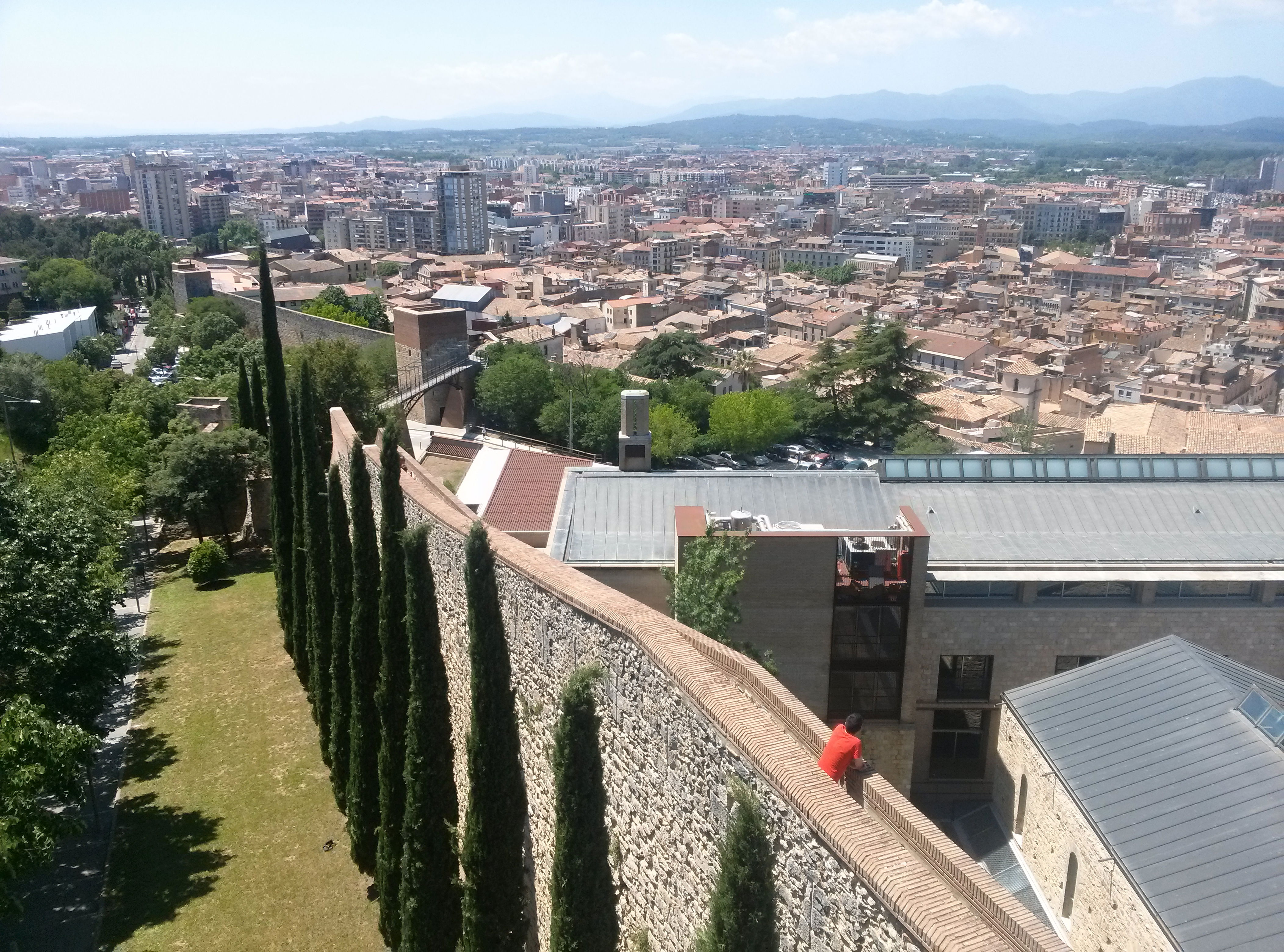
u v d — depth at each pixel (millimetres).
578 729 18188
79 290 184250
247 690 48719
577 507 38938
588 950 18594
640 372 139875
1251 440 92625
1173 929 19422
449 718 25766
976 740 35656
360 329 118250
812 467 109188
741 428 110938
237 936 31703
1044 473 39781
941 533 36625
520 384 101625
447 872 25703
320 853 35844
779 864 16109
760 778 16500
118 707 47188
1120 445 95375
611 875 18984
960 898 14406
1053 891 25500
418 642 24906
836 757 16828
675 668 19500
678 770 19719
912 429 111250
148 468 73438
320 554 39531
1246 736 23312
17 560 36125
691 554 30797
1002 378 149875
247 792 39938
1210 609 34250
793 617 32469
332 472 34031
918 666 33250
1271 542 36000
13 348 134375
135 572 65188
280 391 48469
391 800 28641
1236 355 188000
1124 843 22031
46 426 95438
